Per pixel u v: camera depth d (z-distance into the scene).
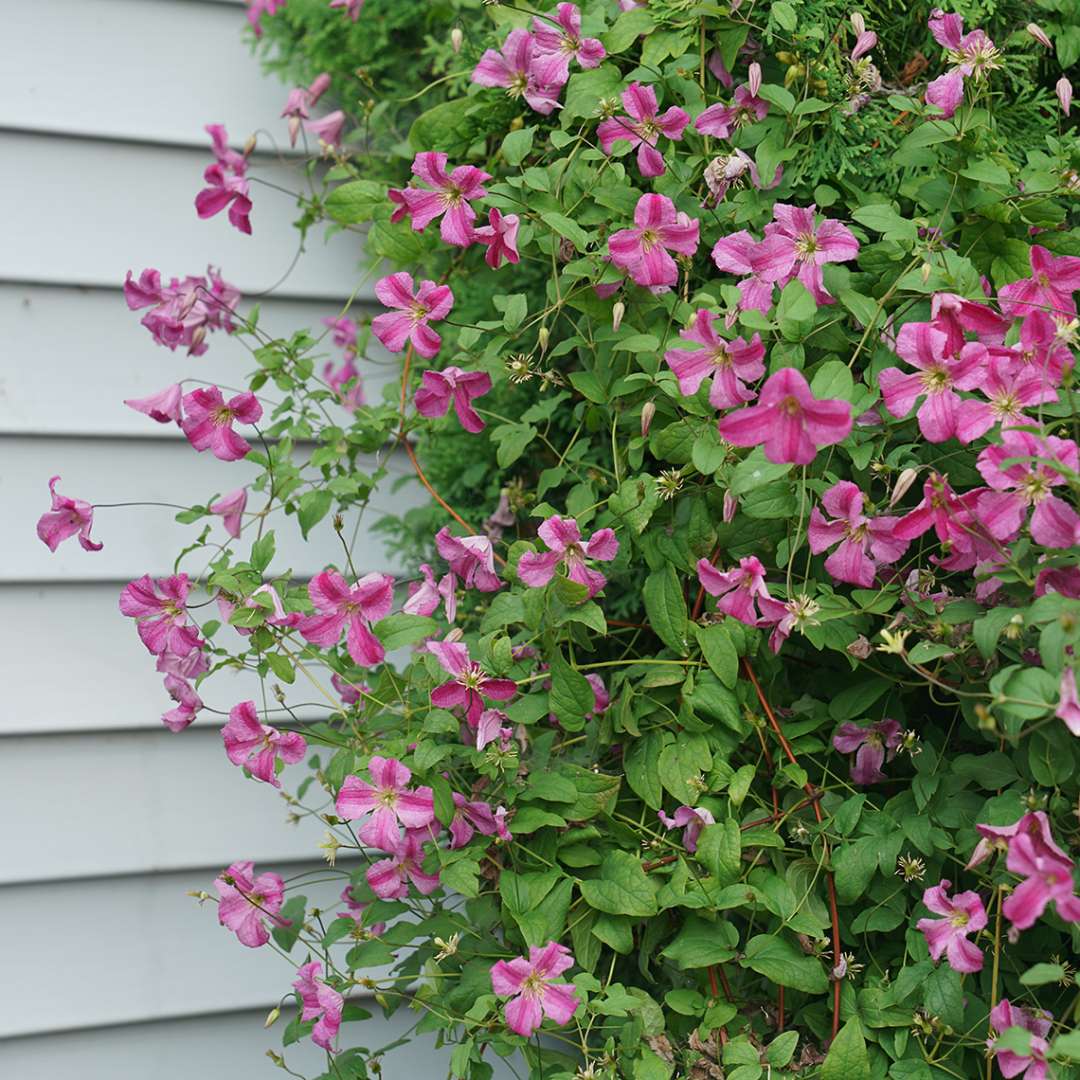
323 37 2.39
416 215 2.20
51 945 2.37
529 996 2.09
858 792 2.21
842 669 2.21
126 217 2.40
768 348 2.17
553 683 2.16
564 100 2.28
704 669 2.18
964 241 2.20
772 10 2.18
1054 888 1.99
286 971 2.41
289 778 2.42
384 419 2.29
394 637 2.15
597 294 2.21
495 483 2.36
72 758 2.38
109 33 2.39
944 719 2.23
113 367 2.39
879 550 2.11
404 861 2.15
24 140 2.37
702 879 2.14
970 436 2.07
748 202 2.21
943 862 2.17
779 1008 2.16
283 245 2.44
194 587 2.22
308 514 2.27
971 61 2.15
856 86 2.20
